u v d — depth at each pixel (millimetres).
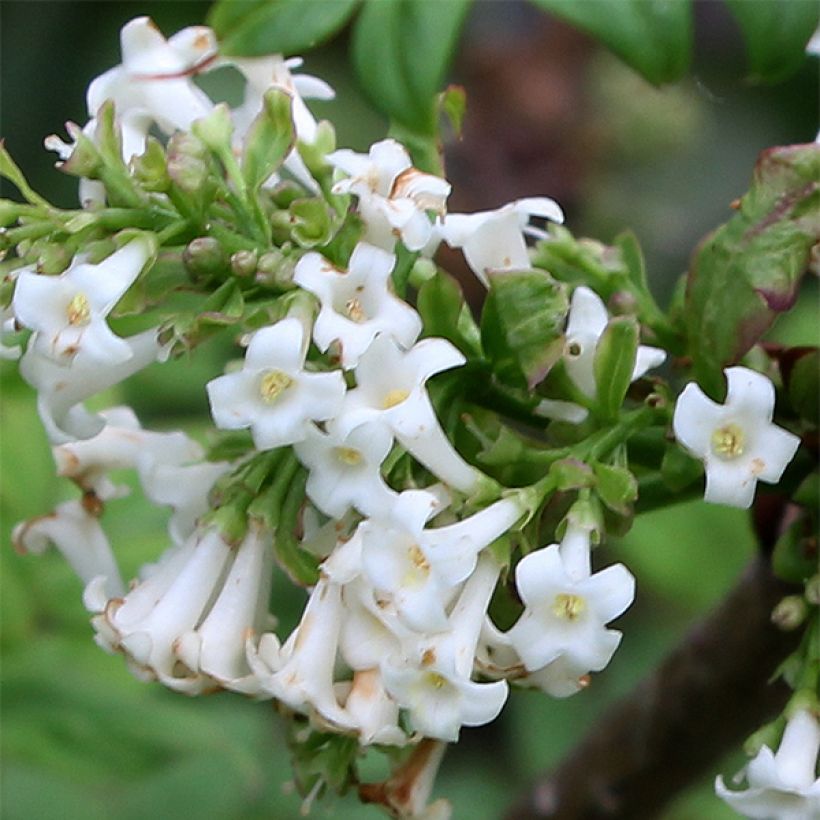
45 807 417
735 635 366
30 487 419
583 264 348
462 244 330
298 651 317
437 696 311
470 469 316
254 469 324
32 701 419
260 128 322
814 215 331
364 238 317
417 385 309
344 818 444
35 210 318
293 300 311
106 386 327
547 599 309
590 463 323
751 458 316
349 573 314
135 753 422
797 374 339
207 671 318
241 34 333
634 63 325
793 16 329
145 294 318
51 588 421
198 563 323
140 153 339
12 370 423
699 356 336
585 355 329
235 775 423
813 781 318
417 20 327
